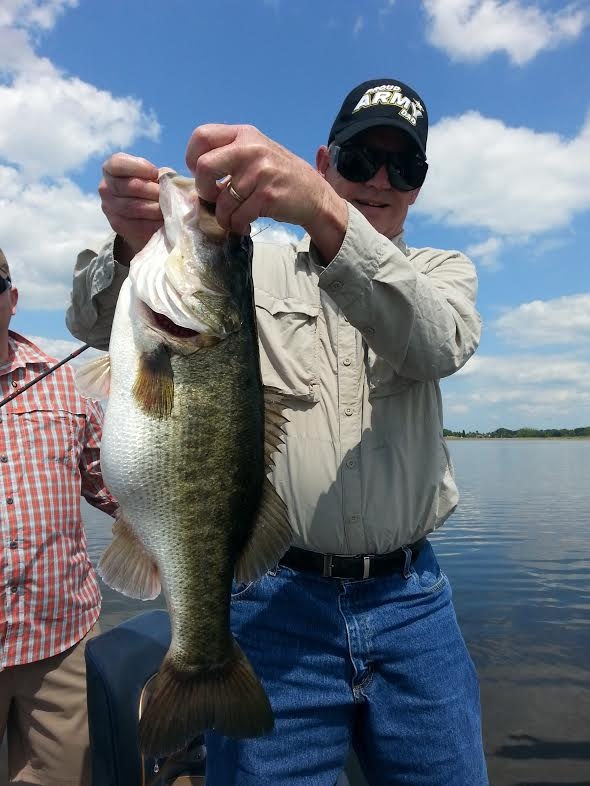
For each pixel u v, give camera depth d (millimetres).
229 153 501
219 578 647
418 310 632
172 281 613
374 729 795
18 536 1164
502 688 1863
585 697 1790
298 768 770
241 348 649
